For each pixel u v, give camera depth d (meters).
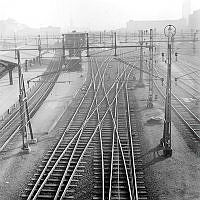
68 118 32.91
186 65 65.62
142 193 17.81
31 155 23.66
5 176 20.36
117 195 17.72
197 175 19.95
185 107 35.22
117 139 26.12
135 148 24.41
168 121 23.12
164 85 48.06
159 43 96.62
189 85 47.84
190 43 84.88
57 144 25.67
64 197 17.59
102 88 46.25
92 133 28.20
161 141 24.67
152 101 38.66
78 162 21.78
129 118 31.27
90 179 19.62
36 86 49.31
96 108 35.56
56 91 45.72
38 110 36.28
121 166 21.28
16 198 17.75
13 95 43.41
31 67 66.94
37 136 27.86
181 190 18.22
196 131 27.73
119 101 38.97
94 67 65.50
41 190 18.36
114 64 68.31
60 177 20.00
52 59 76.19
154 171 20.50
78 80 53.03
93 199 17.36
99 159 22.55
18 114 34.47
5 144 25.41
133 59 73.25
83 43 63.72
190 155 22.89
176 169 20.78
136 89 45.62
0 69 44.25
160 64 68.19
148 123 30.47
